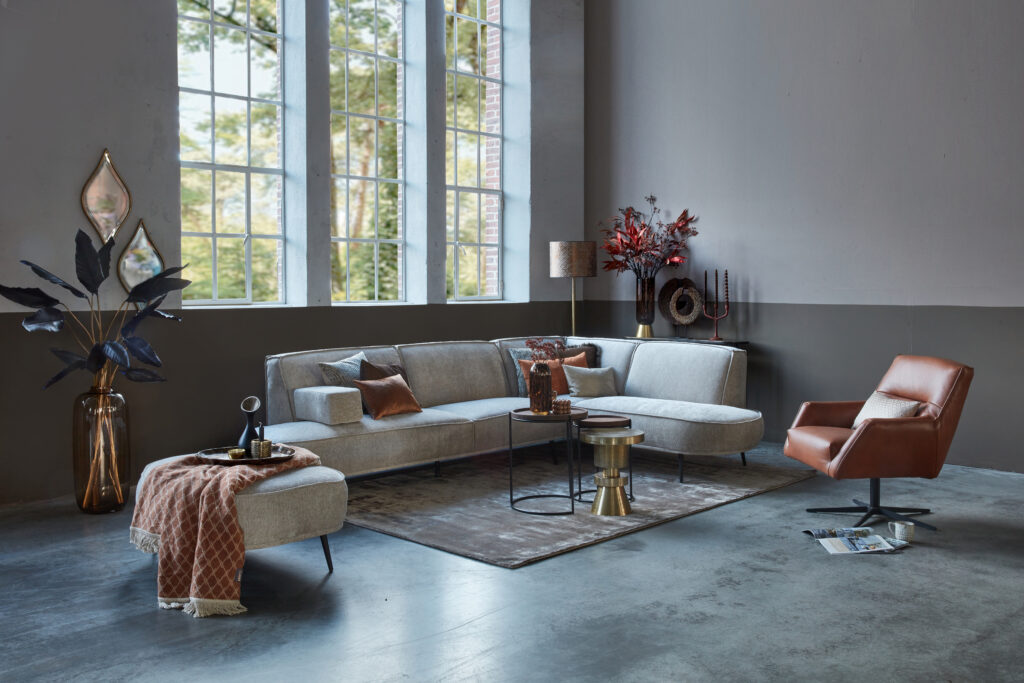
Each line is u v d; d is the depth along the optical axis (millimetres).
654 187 8320
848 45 7004
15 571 4152
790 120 7363
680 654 3191
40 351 5488
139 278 5871
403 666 3086
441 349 6906
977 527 4891
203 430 6211
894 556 4375
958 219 6492
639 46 8367
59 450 5602
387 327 7305
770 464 6609
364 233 8648
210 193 6480
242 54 6645
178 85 6047
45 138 5434
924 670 3059
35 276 5430
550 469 6453
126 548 4531
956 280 6520
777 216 7480
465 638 3338
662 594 3824
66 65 5500
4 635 3377
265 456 4293
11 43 5270
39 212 5434
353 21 7320
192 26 6367
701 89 7934
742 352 6664
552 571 4141
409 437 5809
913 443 4758
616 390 7188
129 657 3170
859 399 7059
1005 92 6246
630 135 8484
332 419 5562
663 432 6152
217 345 6250
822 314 7246
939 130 6555
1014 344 6270
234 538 3734
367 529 4867
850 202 7047
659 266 8023
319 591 3877
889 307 6867
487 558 4301
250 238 6672
